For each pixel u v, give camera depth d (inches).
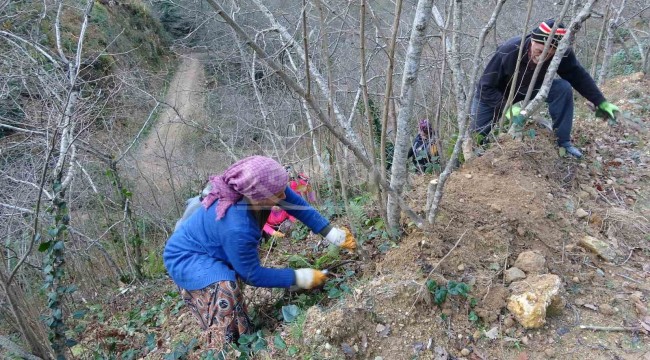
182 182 265.4
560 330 89.6
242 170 93.7
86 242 190.4
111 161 187.8
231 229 95.0
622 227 115.3
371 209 132.9
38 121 161.0
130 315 143.9
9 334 125.3
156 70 554.3
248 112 251.6
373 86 166.1
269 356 92.5
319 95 155.9
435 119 135.0
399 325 90.8
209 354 96.6
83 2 473.7
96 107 193.2
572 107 140.3
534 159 132.5
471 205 114.0
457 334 89.9
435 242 102.8
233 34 187.3
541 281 92.9
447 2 138.9
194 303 105.4
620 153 152.6
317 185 165.6
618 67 290.7
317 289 110.3
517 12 259.0
